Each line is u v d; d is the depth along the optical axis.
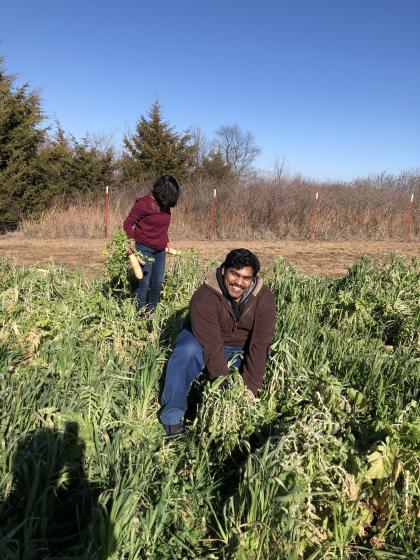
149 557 2.36
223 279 3.34
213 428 2.99
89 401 3.08
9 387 2.91
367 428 2.99
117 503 2.27
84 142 21.28
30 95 16.19
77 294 5.37
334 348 4.29
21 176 16.06
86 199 18.20
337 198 18.61
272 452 2.47
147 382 3.45
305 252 13.38
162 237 5.25
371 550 2.46
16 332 4.24
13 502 2.42
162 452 2.96
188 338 3.43
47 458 2.54
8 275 6.01
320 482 2.55
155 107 27.33
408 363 4.04
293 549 2.22
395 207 18.59
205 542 2.50
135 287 5.47
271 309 3.43
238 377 3.35
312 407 3.05
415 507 2.60
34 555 2.24
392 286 6.35
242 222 17.00
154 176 26.16
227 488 2.83
